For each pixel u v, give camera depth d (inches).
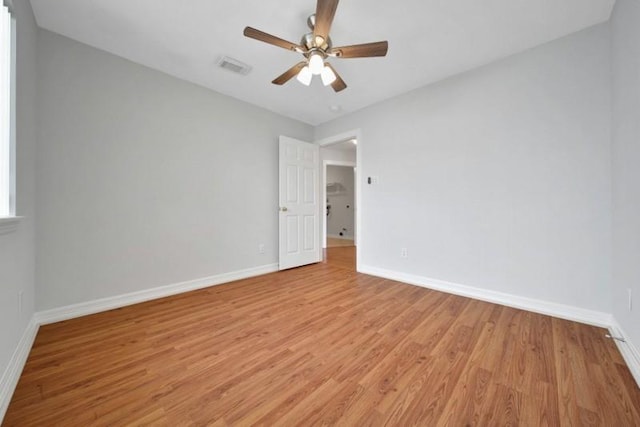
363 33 80.5
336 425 41.8
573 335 70.8
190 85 111.6
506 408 45.2
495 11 71.4
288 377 53.8
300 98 128.4
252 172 135.3
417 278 118.4
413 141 118.9
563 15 72.7
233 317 83.7
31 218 71.3
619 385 50.7
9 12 56.6
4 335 48.6
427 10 71.1
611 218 74.2
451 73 104.3
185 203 110.2
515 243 91.2
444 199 109.0
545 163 85.0
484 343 67.1
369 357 61.1
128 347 65.4
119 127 92.7
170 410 44.9
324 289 112.5
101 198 88.8
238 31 80.5
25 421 42.3
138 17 74.4
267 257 142.2
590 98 77.3
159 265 102.7
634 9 57.3
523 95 89.0
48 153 78.4
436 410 44.9
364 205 139.7
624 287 64.4
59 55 80.7
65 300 81.8
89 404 46.1
